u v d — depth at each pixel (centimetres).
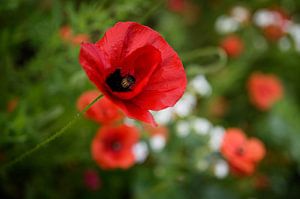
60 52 67
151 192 73
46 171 68
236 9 105
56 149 67
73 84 66
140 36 47
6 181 67
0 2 63
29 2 72
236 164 66
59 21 66
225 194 79
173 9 106
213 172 73
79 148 68
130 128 66
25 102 62
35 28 67
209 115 92
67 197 71
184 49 100
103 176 73
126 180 74
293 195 92
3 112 63
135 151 69
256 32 108
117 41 46
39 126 64
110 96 44
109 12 66
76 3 74
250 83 97
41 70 67
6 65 67
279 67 109
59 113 65
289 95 107
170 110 73
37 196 68
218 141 73
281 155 93
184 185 75
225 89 97
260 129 95
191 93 75
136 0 65
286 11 113
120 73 46
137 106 46
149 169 73
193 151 73
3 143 61
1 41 66
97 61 44
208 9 113
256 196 89
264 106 95
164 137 72
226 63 101
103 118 59
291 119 97
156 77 46
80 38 66
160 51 46
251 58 107
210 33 110
